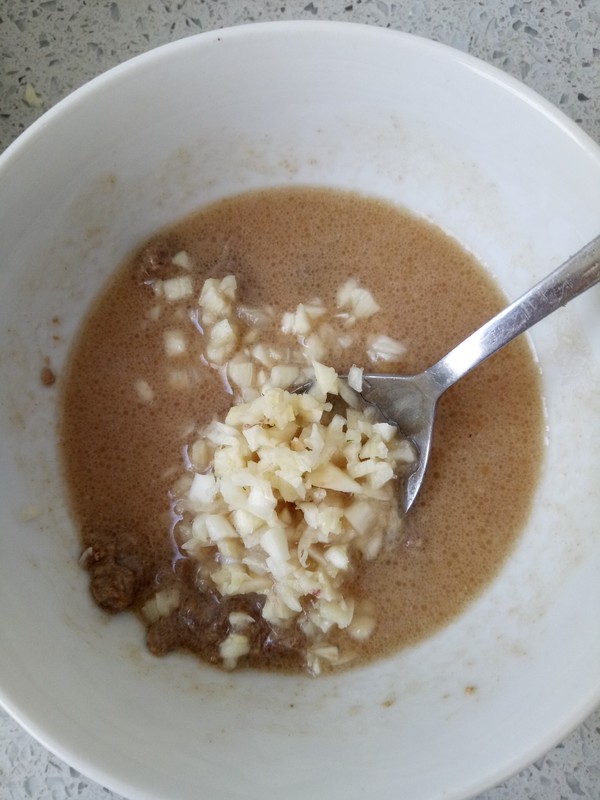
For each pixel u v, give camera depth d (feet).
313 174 0.57
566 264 0.49
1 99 0.58
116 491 0.56
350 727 0.51
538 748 0.45
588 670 0.47
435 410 0.55
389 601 0.54
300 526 0.52
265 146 0.56
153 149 0.53
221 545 0.52
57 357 0.56
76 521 0.55
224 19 0.58
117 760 0.45
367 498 0.53
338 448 0.52
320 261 0.58
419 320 0.58
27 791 0.53
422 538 0.55
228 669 0.53
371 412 0.55
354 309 0.57
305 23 0.49
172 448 0.56
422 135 0.54
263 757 0.49
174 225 0.58
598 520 0.52
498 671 0.52
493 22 0.58
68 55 0.59
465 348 0.53
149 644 0.53
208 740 0.49
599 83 0.58
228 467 0.52
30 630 0.48
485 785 0.45
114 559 0.54
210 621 0.53
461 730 0.49
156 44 0.59
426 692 0.52
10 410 0.54
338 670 0.54
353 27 0.49
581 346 0.54
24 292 0.53
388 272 0.58
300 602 0.53
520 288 0.57
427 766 0.47
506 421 0.56
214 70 0.51
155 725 0.49
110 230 0.56
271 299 0.58
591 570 0.51
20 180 0.49
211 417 0.56
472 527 0.55
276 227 0.58
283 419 0.52
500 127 0.52
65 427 0.56
